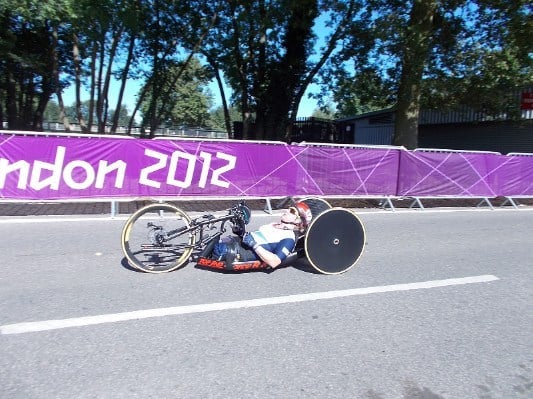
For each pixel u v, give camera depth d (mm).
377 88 18500
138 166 8656
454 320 4277
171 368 3203
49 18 13391
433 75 16172
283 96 22719
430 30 15438
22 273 5117
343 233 5430
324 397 2936
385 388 3078
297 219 5457
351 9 18672
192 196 9109
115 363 3242
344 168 10305
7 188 7980
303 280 5207
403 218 9766
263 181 9594
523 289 5281
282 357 3422
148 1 20172
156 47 23000
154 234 5211
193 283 4969
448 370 3357
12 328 3742
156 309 4215
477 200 13727
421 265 6078
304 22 19781
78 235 6910
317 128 29797
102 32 17844
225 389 2973
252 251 5250
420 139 27203
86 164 8320
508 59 15039
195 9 22078
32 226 7430
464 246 7328
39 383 2971
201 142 9023
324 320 4129
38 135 8023
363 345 3678
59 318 3953
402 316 4309
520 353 3676
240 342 3635
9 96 24516
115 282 4910
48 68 22125
